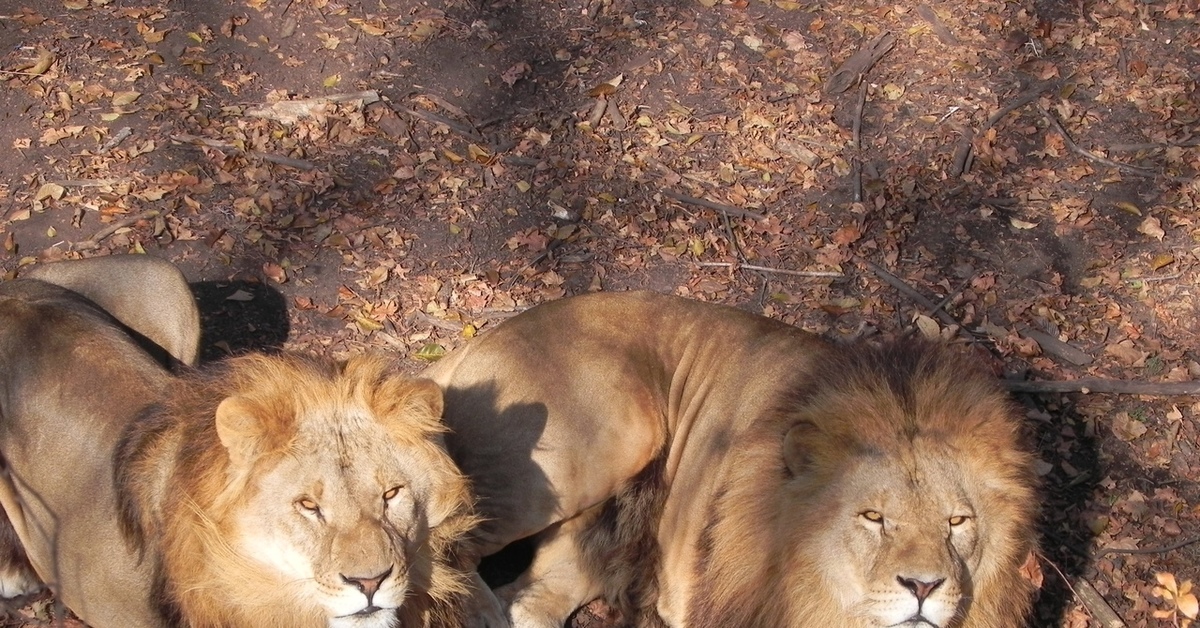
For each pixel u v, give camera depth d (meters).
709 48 6.37
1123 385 4.81
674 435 4.21
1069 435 4.71
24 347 3.96
